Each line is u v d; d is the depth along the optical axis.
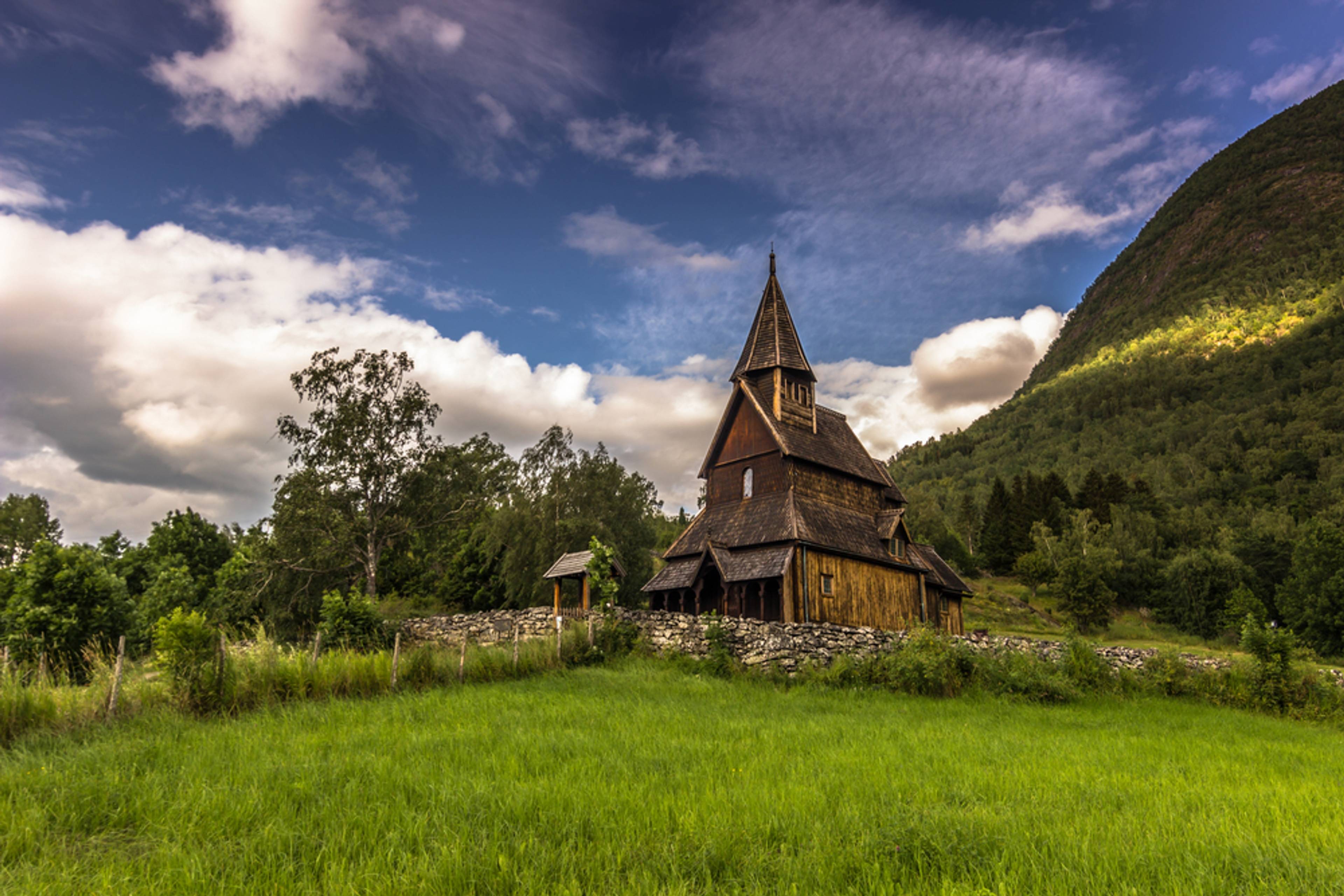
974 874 7.12
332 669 17.97
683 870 7.20
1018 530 110.06
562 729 14.23
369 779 10.22
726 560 34.28
